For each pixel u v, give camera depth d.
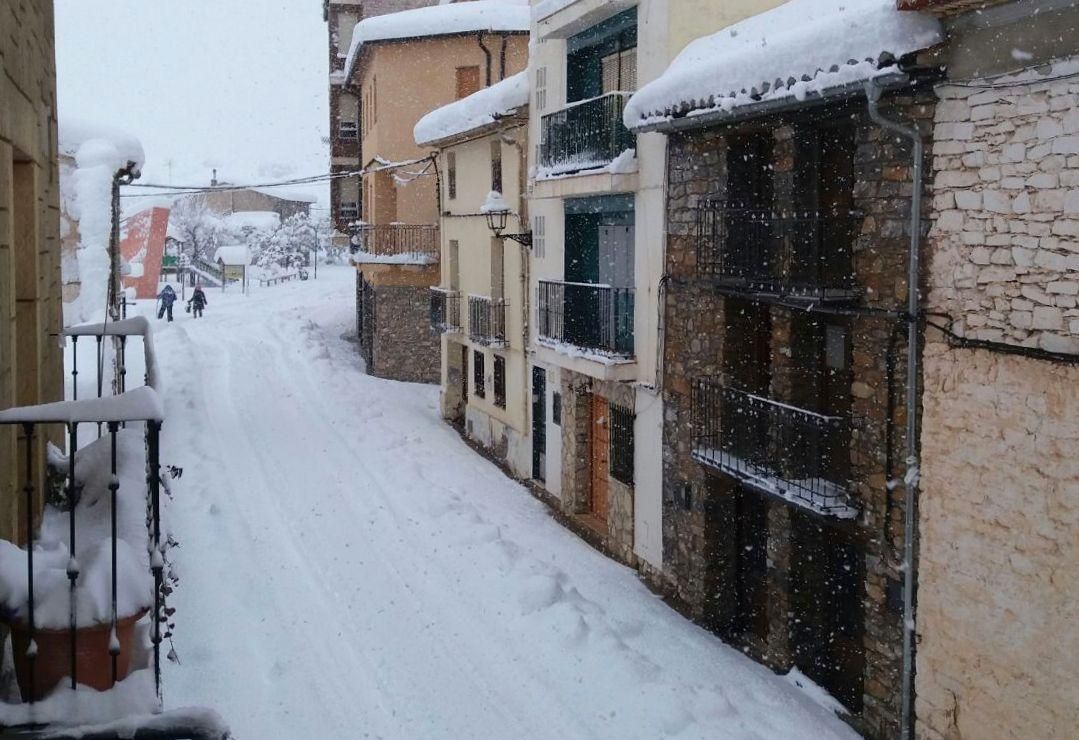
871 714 10.12
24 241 7.08
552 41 17.95
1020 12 8.16
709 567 13.10
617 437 15.83
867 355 10.05
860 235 10.12
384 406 25.84
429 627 12.16
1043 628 8.21
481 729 9.88
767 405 11.80
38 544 5.43
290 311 44.28
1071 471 7.95
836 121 10.60
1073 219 7.87
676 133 13.55
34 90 7.20
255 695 10.36
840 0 11.15
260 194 77.62
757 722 10.05
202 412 24.05
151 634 4.91
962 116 8.82
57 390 9.00
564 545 16.08
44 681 4.24
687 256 13.45
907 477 9.45
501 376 21.88
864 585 10.85
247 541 15.02
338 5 38.03
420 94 29.27
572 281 17.39
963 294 8.89
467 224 23.48
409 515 16.34
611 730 9.77
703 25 13.99
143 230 50.06
